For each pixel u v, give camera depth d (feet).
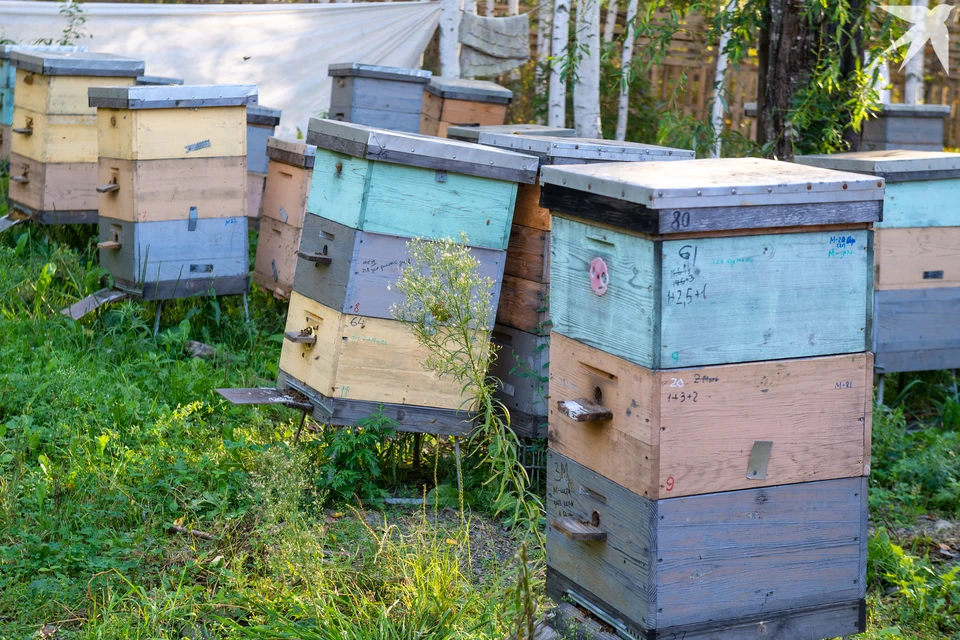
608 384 9.87
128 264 22.00
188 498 14.93
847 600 10.41
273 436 17.74
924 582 13.85
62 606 12.06
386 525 14.42
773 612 10.05
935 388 23.77
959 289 22.02
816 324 9.84
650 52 27.94
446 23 37.88
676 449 9.36
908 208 21.20
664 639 9.59
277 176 24.27
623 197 9.27
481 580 13.26
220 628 11.89
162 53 37.63
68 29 35.42
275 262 24.49
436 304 13.35
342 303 15.08
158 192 21.76
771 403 9.73
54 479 15.01
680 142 27.14
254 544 13.47
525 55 41.63
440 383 15.72
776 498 9.91
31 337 21.02
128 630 11.38
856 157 21.52
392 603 12.12
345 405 15.43
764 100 25.84
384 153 14.57
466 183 15.23
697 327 9.30
